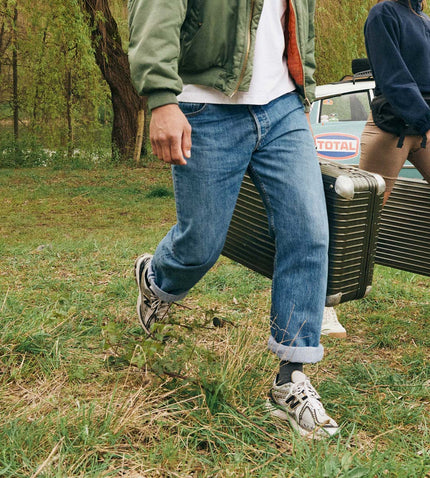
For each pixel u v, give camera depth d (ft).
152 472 5.66
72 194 41.06
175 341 9.16
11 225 28.71
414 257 10.64
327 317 10.69
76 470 5.55
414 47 10.37
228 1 6.59
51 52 59.52
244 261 8.77
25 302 11.78
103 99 61.98
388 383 8.47
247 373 7.87
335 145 23.62
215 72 6.74
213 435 6.31
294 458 5.82
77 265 16.05
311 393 6.92
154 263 7.95
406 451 6.37
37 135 70.54
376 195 7.93
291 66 7.25
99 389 7.58
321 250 7.07
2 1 54.24
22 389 7.57
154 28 6.10
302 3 7.14
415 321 11.64
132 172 54.75
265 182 7.24
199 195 7.00
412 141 10.77
